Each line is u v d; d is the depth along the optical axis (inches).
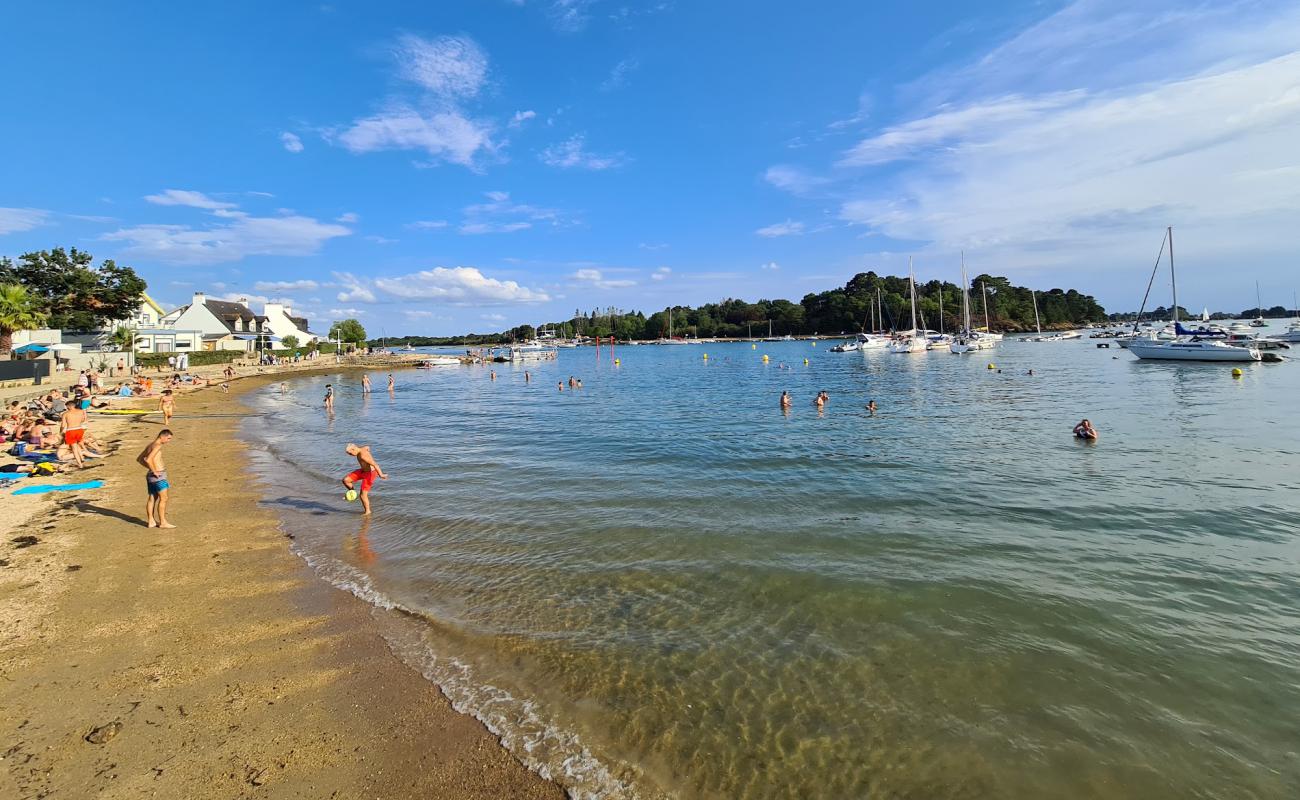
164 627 319.0
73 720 238.4
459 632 316.5
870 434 934.4
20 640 302.0
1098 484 596.4
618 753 225.1
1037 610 333.1
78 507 548.7
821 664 283.4
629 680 272.1
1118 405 1191.6
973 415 1116.5
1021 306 6437.0
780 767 217.6
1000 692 260.1
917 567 395.9
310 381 2721.5
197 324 3312.0
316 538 470.3
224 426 1184.2
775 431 994.7
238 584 377.4
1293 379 1596.9
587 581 382.0
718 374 2652.6
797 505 546.3
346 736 232.1
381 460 803.4
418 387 2377.0
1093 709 248.2
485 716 245.6
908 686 265.4
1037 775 213.0
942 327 4918.8
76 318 2145.7
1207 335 2330.2
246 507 561.3
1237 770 214.2
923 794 205.2
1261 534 446.9
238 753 221.0
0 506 546.3
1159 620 320.5
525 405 1588.3
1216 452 734.5
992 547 430.3
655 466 731.4
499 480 671.1
